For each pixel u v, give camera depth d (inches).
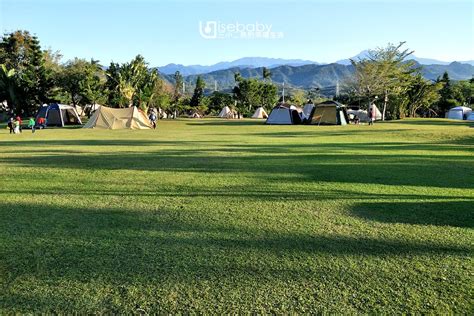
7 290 120.7
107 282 125.9
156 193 251.1
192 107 2534.5
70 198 237.3
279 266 138.3
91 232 173.9
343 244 160.1
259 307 111.4
